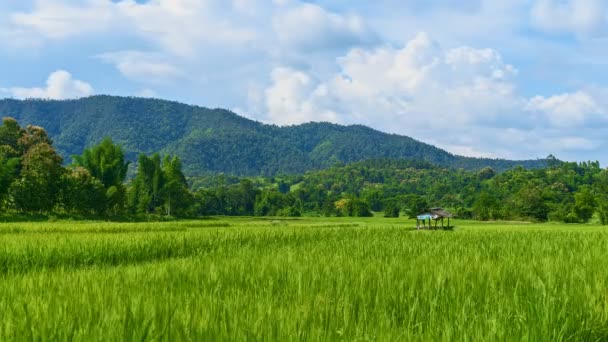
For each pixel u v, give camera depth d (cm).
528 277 895
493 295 759
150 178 12512
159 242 2000
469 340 546
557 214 11994
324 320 618
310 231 3195
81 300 723
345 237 2541
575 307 686
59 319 596
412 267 1027
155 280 930
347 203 18675
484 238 2341
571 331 604
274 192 19462
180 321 590
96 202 9162
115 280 909
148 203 11562
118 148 11706
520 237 2420
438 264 1108
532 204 12400
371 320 618
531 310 648
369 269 1026
